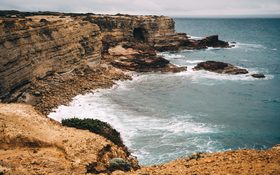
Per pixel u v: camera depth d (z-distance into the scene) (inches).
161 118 1609.3
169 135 1384.1
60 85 2030.0
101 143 623.8
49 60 2095.2
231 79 2576.3
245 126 1551.4
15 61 1728.6
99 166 563.8
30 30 1947.6
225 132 1455.5
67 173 517.3
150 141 1312.7
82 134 661.3
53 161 547.5
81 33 2564.0
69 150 587.2
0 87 1577.3
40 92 1834.4
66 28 2380.7
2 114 706.2
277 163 475.8
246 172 444.5
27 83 1845.5
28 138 620.4
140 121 1547.7
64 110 1665.8
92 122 852.6
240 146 1318.9
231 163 494.0
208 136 1397.6
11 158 551.5
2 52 1619.1
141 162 1124.5
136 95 2022.6
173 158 1164.5
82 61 2477.9
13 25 1808.6
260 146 1330.0
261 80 2588.6
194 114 1699.1
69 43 2346.2
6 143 614.5
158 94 2071.9
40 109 1638.8
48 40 2110.0
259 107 1878.7
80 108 1712.6
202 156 562.3
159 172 476.7
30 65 1881.2
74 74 2294.5
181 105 1852.9
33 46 1943.9
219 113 1734.7
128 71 2728.8
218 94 2130.9
